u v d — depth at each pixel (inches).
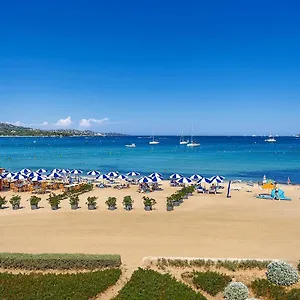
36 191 1865.2
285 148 6289.4
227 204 1549.0
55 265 748.0
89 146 7091.5
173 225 1146.0
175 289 645.3
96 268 751.7
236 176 2613.2
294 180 2432.3
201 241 965.8
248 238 1001.5
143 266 768.3
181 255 842.2
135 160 3885.3
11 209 1405.0
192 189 1776.6
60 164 3486.7
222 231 1076.5
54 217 1258.0
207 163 3521.2
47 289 645.3
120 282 692.7
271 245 936.9
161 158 4133.9
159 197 1716.3
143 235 1023.0
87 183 2070.6
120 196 1731.1
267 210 1423.5
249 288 670.5
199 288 675.4
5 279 681.0
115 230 1079.0
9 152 5260.8
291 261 773.9
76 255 772.0
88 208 1411.2
